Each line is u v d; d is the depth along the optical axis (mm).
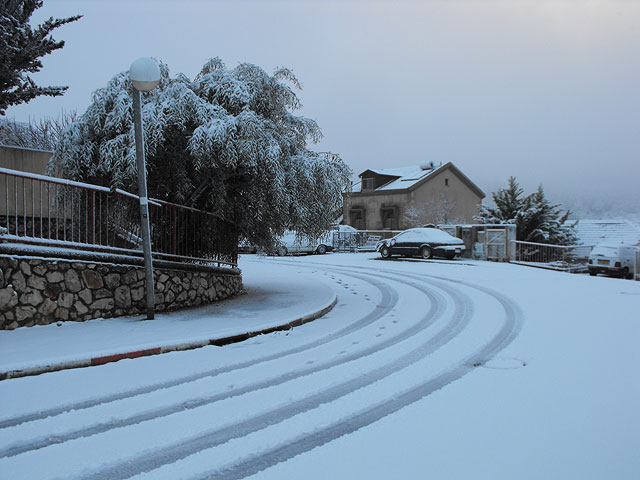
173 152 9828
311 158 11008
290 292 12414
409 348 6938
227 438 3938
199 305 10148
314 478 3256
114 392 5055
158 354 6566
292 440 3887
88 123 10039
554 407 4523
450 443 3768
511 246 24156
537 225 30031
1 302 6953
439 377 5523
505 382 5297
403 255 25938
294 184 10422
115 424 4230
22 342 6527
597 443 3748
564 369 5758
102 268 8180
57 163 9969
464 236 26109
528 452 3598
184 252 10242
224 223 11281
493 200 32188
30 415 4426
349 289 13914
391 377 5555
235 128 9422
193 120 9680
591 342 7102
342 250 33281
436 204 41156
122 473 3371
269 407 4633
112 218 9078
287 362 6242
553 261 24656
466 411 4445
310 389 5152
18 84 10406
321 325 8758
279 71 11344
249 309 9703
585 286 14047
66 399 4836
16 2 10078
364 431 4031
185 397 4918
